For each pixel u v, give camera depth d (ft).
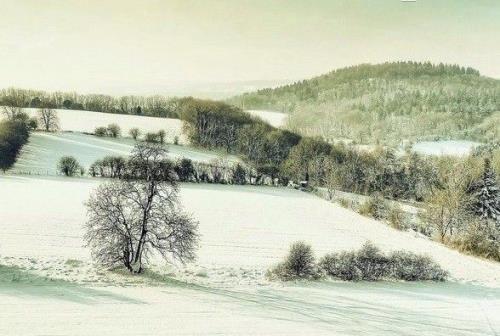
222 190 289.12
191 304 94.99
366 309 99.55
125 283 107.34
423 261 133.80
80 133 393.29
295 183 345.51
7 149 307.99
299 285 116.26
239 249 154.92
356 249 165.68
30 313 83.82
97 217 118.83
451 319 96.22
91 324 80.59
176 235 121.08
